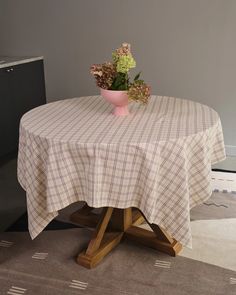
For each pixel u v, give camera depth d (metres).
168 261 1.83
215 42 2.72
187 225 1.55
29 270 1.79
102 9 2.91
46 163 1.52
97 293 1.63
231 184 2.59
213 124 1.65
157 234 1.90
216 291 1.63
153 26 2.83
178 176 1.49
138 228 2.01
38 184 1.60
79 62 3.14
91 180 1.44
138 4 2.80
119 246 1.96
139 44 2.91
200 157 1.57
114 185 1.46
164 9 2.75
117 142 1.42
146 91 1.69
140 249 1.93
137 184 1.48
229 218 2.21
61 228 2.15
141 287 1.66
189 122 1.68
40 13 3.09
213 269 1.77
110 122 1.70
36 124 1.69
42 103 3.38
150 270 1.77
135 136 1.49
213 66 2.79
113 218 2.00
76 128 1.62
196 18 2.71
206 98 2.90
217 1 2.62
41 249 1.95
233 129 2.92
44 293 1.64
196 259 1.84
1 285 1.70
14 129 3.10
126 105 1.81
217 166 2.84
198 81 2.87
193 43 2.78
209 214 2.26
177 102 2.06
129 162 1.42
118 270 1.77
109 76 1.72
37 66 3.22
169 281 1.69
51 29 3.12
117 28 2.92
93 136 1.50
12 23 3.21
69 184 1.52
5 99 2.92
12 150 3.14
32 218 1.66
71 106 2.02
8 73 2.89
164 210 1.56
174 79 2.93
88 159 1.45
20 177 1.76
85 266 1.79
